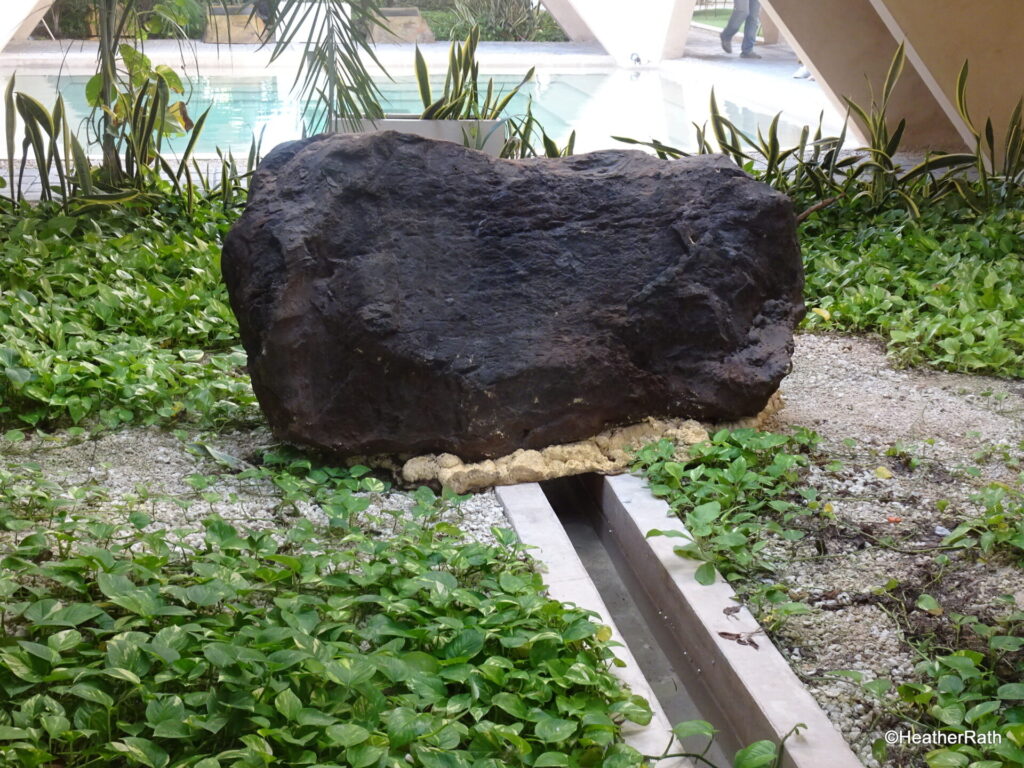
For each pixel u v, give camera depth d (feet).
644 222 10.82
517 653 7.04
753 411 10.95
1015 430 11.40
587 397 10.37
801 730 6.48
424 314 10.10
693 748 7.23
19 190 18.34
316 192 10.18
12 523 8.12
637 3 49.19
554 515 9.47
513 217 10.66
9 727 5.46
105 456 10.42
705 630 7.68
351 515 9.05
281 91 41.34
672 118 35.29
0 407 10.80
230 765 5.57
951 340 13.28
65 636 6.32
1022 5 21.16
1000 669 7.23
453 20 55.26
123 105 19.84
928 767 6.21
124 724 5.89
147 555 7.71
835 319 14.97
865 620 7.88
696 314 10.57
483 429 10.07
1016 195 20.27
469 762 5.82
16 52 44.83
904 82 26.73
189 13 20.22
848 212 19.69
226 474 10.19
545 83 44.78
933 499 9.86
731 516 9.42
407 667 6.40
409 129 19.30
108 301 13.67
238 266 10.11
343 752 5.71
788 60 49.75
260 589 7.44
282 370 9.84
